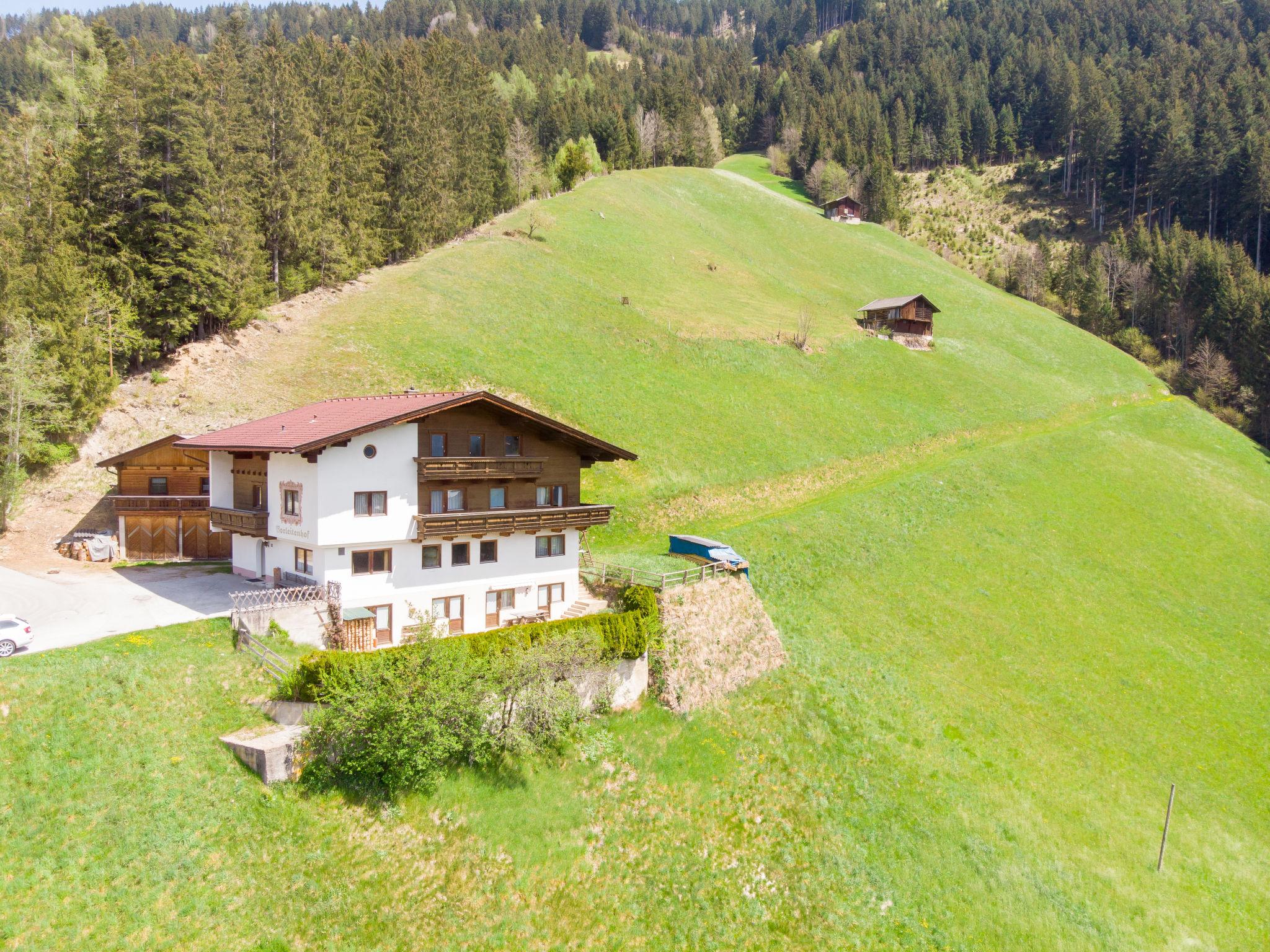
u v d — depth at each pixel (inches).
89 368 2122.3
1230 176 6973.4
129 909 910.4
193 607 1478.8
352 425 1390.3
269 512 1540.4
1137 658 2126.0
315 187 3304.6
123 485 1942.7
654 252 4997.5
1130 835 1498.5
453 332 3073.3
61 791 992.2
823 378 3713.1
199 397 2361.0
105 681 1144.2
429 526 1443.2
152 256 2472.9
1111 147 7721.5
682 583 1695.4
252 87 3206.2
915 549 2449.6
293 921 961.5
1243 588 2647.6
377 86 4151.1
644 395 3053.6
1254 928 1346.0
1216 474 3580.2
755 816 1337.4
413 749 1133.1
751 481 2755.9
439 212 4210.1
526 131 6067.9
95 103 3171.8
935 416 3607.3
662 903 1151.0
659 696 1510.8
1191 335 5457.7
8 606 1475.1
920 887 1289.4
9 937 847.1
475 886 1077.8
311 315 3048.7
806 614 1999.3
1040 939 1243.8
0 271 2009.1
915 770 1528.1
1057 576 2470.5
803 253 5856.3
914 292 5442.9
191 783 1057.5
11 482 1877.5
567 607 1691.7
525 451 1642.5
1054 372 4562.0
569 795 1259.8
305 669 1155.9
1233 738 1866.4
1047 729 1763.0
